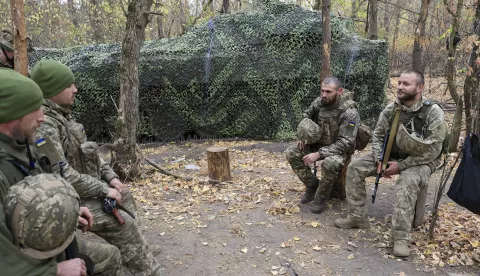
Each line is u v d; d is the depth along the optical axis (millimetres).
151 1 5301
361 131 4090
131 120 5438
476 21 5398
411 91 3355
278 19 8594
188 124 8609
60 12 15109
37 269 1480
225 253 3457
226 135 8797
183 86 8320
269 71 8281
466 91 5383
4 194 1470
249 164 6488
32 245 1446
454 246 3428
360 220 3828
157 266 2666
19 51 3473
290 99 8422
